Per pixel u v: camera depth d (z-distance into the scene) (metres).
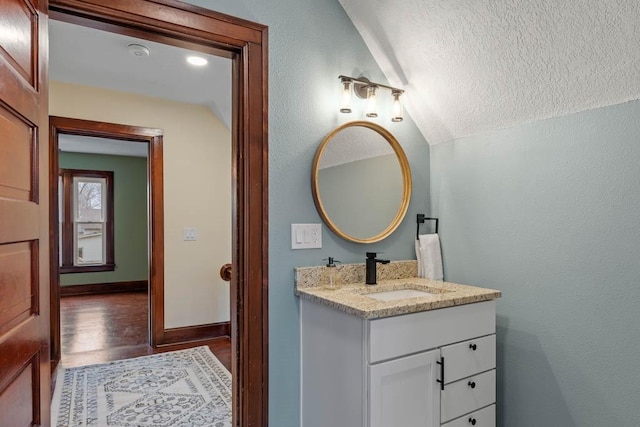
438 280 2.08
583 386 1.59
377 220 2.03
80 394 2.54
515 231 1.83
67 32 2.34
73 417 2.23
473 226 2.02
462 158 2.07
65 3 1.28
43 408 1.05
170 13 1.46
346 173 1.92
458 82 1.86
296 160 1.76
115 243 6.45
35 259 1.00
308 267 1.78
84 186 6.30
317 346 1.63
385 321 1.38
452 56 1.79
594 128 1.54
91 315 4.76
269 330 1.67
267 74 1.68
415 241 2.17
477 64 1.74
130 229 6.57
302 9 1.79
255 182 1.64
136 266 6.60
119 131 3.42
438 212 2.21
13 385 0.87
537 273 1.74
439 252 2.15
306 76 1.79
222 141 3.92
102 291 6.32
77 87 3.25
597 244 1.54
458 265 2.10
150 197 3.61
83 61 2.77
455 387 1.57
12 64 0.87
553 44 1.49
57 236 3.18
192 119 3.77
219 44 1.59
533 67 1.60
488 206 1.94
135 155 6.46
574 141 1.61
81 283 6.19
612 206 1.50
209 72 2.98
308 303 1.69
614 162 1.49
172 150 3.66
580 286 1.60
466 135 2.04
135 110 3.50
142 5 1.40
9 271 0.85
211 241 3.85
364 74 1.99
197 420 2.21
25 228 0.93
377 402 1.36
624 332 1.47
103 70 2.94
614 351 1.50
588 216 1.57
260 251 1.65
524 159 1.79
